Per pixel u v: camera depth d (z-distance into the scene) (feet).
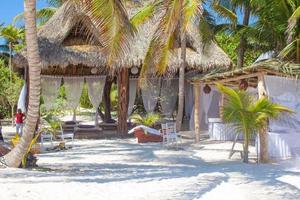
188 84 83.76
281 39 71.00
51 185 26.55
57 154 49.57
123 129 76.28
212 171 33.83
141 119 72.49
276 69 41.93
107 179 29.43
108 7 34.24
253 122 40.45
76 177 30.27
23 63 70.54
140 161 43.83
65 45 74.38
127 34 36.45
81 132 73.51
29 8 32.89
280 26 69.00
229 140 61.93
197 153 49.75
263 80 43.52
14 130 95.40
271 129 44.68
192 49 77.51
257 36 73.82
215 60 75.41
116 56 37.19
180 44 74.64
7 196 23.22
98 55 70.74
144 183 27.73
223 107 41.68
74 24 70.64
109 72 80.12
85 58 70.44
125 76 76.59
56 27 73.72
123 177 30.42
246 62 110.83
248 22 87.71
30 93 33.94
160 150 52.95
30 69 33.58
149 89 84.23
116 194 24.44
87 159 45.14
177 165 40.37
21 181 27.99
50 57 69.26
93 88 82.64
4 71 140.36
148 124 71.15
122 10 35.55
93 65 70.59
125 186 26.66
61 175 31.40
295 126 45.62
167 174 32.01
